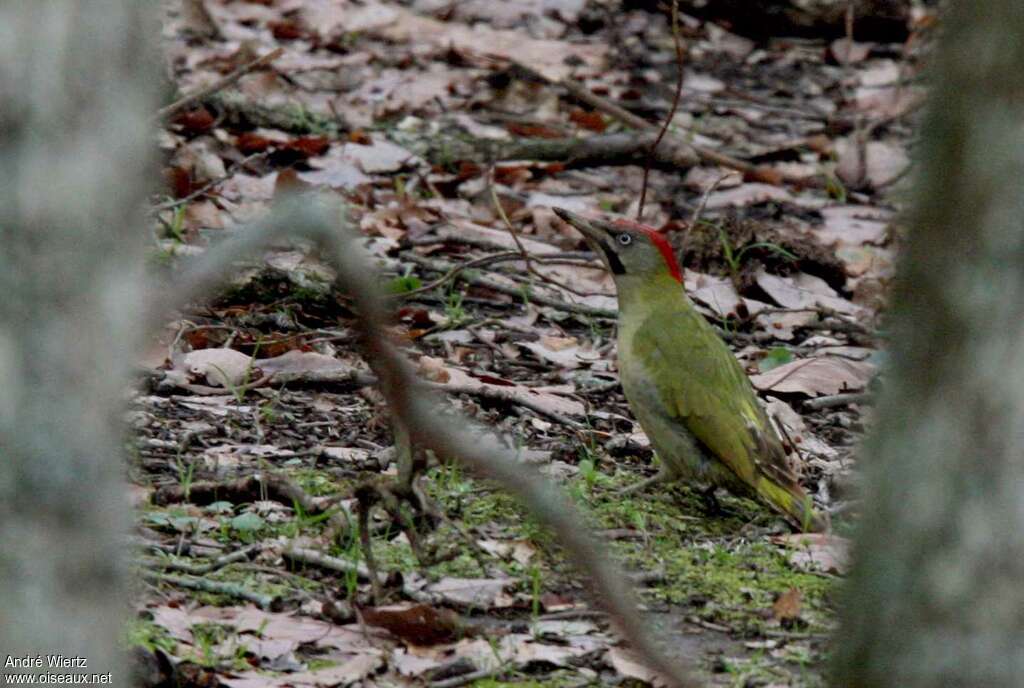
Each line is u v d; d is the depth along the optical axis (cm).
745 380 1186
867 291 1731
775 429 1246
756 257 1748
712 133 2422
